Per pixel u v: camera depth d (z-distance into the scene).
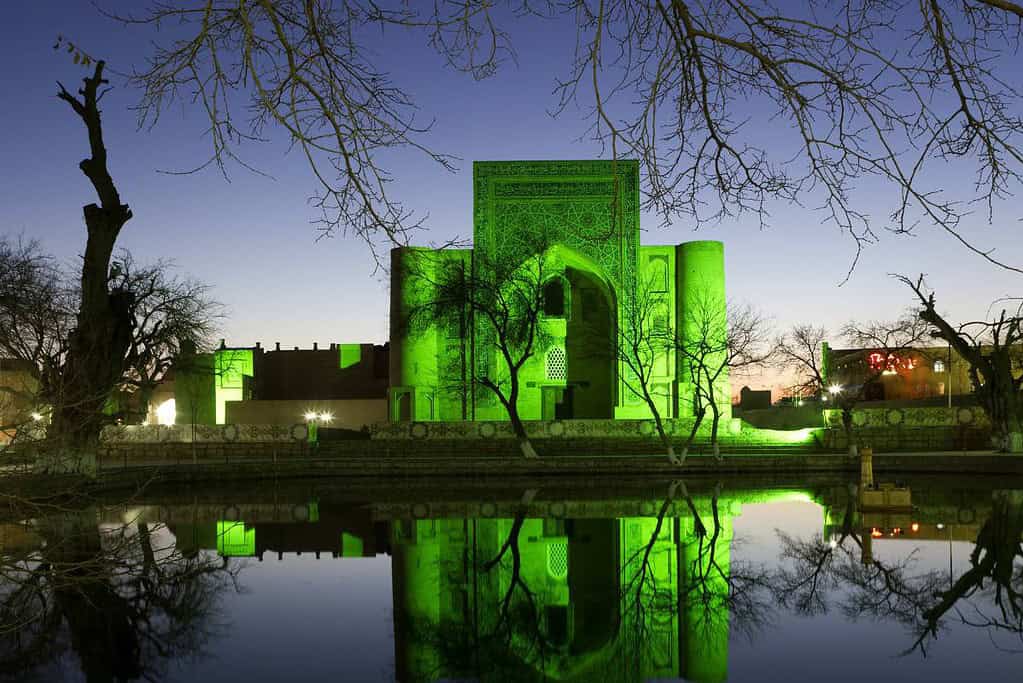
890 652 6.35
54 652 6.53
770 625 7.18
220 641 6.80
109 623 7.40
